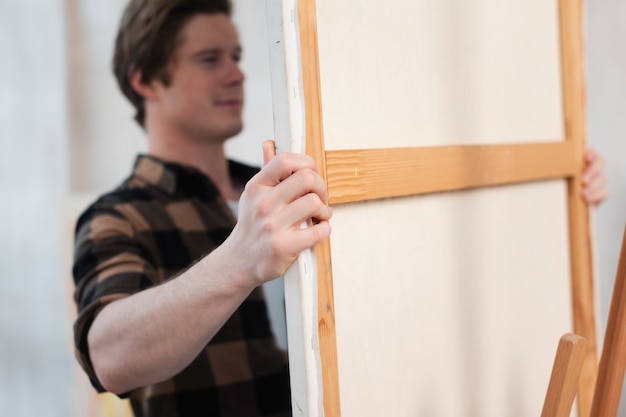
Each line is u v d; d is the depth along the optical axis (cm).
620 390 81
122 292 110
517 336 114
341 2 82
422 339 95
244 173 166
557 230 126
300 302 76
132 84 156
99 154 247
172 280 94
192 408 136
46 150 245
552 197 125
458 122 102
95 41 242
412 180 91
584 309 129
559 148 124
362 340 85
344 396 83
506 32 113
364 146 85
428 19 97
